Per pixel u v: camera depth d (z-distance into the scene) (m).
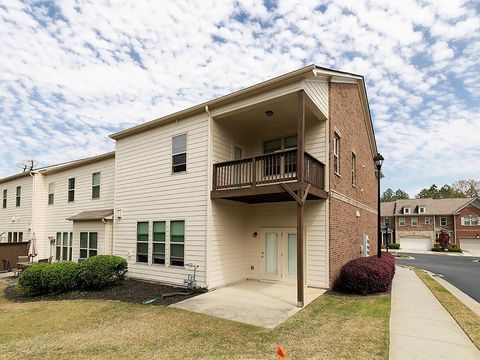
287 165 10.48
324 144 10.61
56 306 8.38
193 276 10.28
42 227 18.50
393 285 11.75
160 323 6.57
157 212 11.76
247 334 5.87
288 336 5.76
